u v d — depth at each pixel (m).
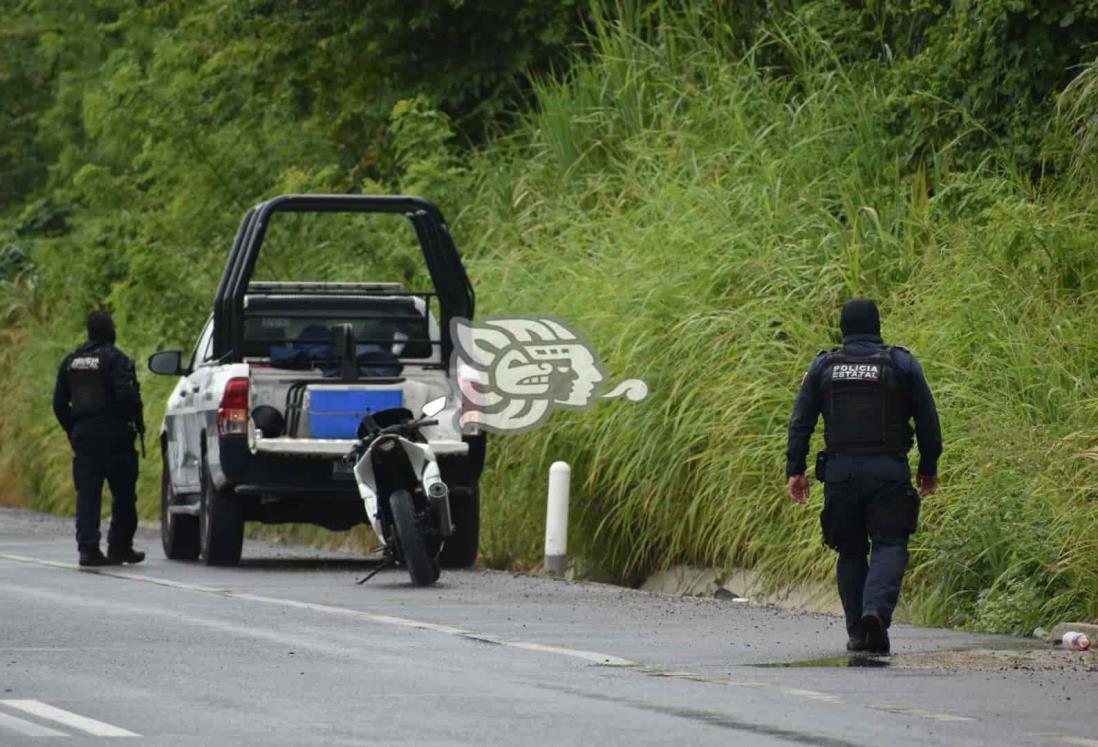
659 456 56.56
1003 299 54.34
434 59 96.94
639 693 31.80
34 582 53.28
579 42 94.75
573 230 70.62
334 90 98.06
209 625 41.62
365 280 82.75
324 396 59.00
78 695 31.11
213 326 61.78
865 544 39.31
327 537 73.81
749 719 29.17
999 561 46.09
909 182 64.88
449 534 53.22
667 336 58.38
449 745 26.59
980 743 27.39
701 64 77.56
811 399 39.47
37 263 118.19
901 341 54.34
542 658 36.41
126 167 109.12
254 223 60.12
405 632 40.62
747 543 53.03
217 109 92.12
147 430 87.88
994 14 62.97
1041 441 46.84
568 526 60.62
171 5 103.62
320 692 31.55
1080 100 58.28
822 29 76.19
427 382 60.41
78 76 129.75
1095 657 37.97
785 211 63.75
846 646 39.22
